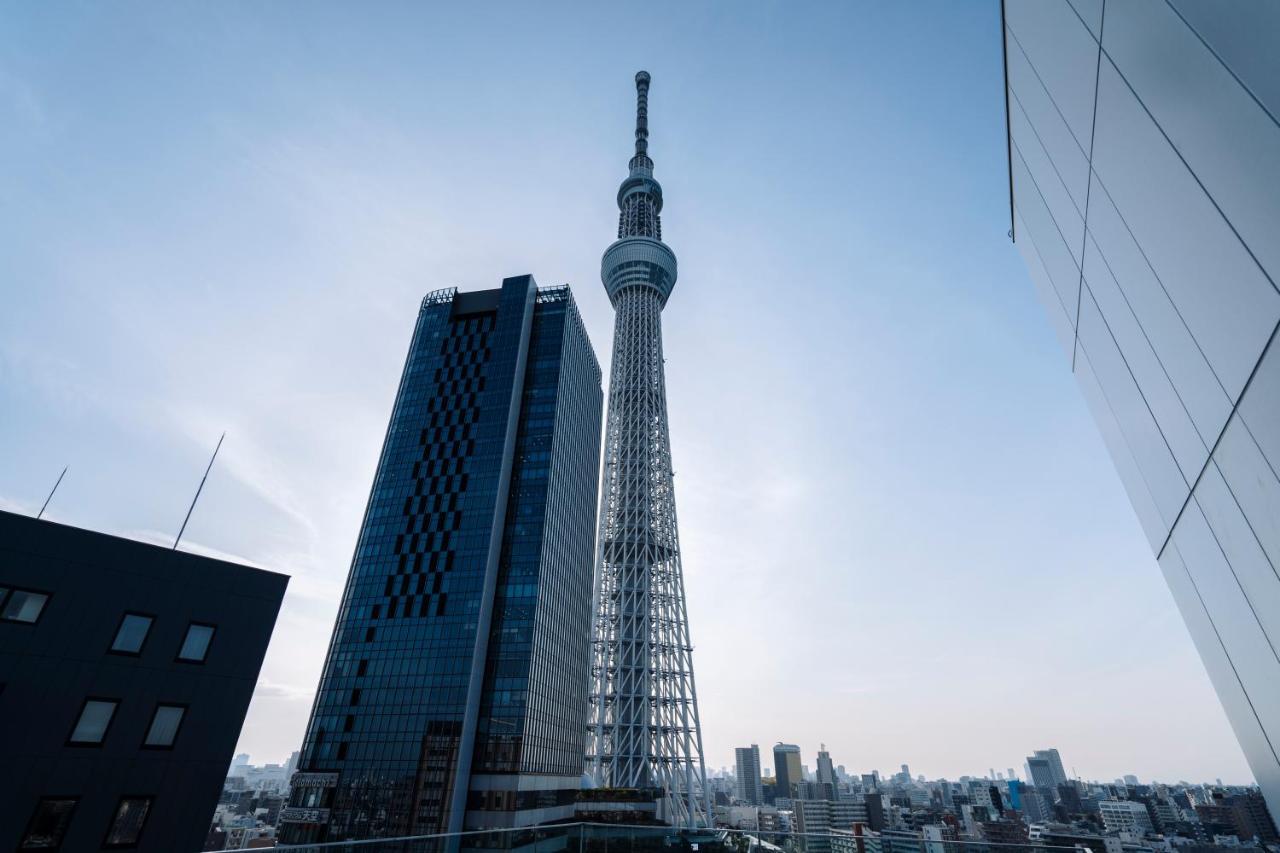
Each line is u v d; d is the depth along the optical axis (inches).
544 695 3976.4
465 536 4148.6
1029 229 891.4
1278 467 381.7
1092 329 721.6
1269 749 526.6
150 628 1312.7
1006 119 837.8
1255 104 326.6
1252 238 354.0
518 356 4916.3
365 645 3848.4
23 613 1192.8
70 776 1156.5
